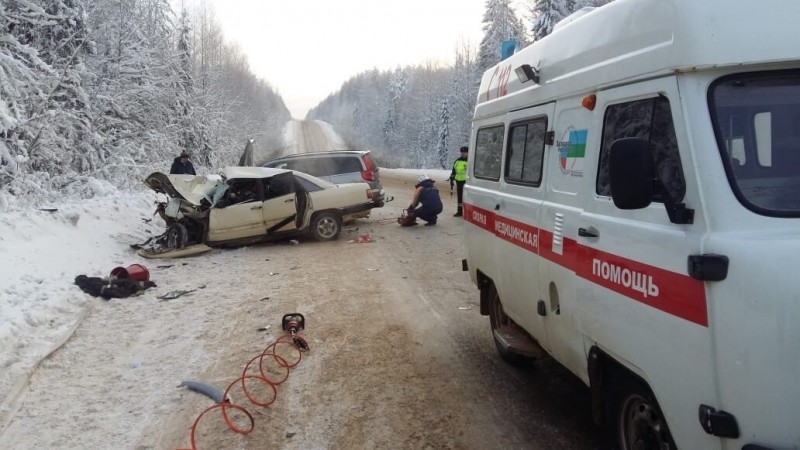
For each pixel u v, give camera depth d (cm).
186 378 513
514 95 502
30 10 1440
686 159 259
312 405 462
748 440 224
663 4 282
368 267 990
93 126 1720
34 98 1408
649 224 284
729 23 258
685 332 252
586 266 344
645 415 307
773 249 223
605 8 348
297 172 1277
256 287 855
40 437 407
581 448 390
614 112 326
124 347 591
